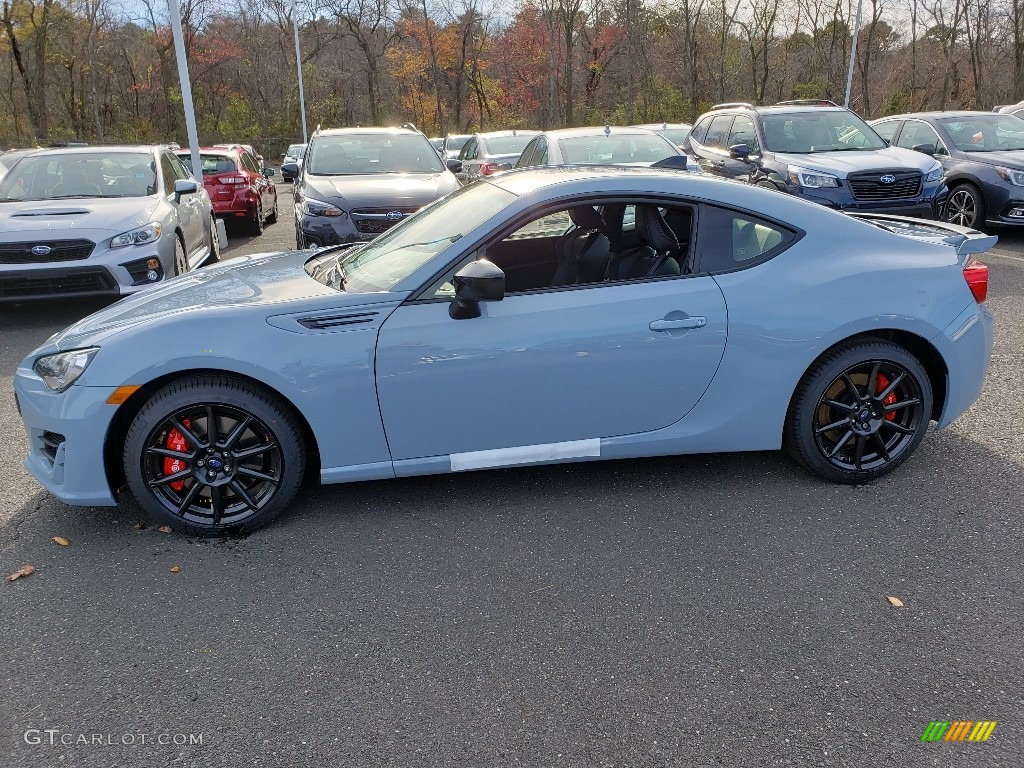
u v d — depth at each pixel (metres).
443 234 3.69
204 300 3.55
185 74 12.02
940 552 3.21
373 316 3.33
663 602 2.91
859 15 28.47
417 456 3.48
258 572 3.16
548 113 51.69
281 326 3.30
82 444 3.29
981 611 2.82
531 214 3.49
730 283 3.55
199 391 3.29
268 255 4.65
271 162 48.75
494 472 4.01
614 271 3.71
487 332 3.35
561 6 44.12
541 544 3.33
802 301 3.57
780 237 3.66
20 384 3.43
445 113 52.28
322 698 2.44
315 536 3.43
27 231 6.99
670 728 2.29
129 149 8.77
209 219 10.26
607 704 2.39
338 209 8.53
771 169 9.74
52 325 7.50
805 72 47.78
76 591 3.03
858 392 3.74
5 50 42.81
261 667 2.59
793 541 3.32
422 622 2.82
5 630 2.79
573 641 2.70
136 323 3.38
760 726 2.29
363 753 2.22
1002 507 3.57
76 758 2.20
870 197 9.07
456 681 2.51
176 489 3.43
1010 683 2.46
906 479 3.86
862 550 3.24
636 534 3.40
